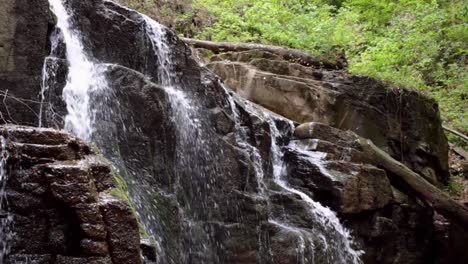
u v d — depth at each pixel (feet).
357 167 28.14
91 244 11.95
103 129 20.02
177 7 40.19
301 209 25.31
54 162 12.85
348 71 38.40
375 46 46.19
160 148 21.11
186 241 21.06
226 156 23.68
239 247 22.49
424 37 48.98
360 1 53.36
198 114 23.70
